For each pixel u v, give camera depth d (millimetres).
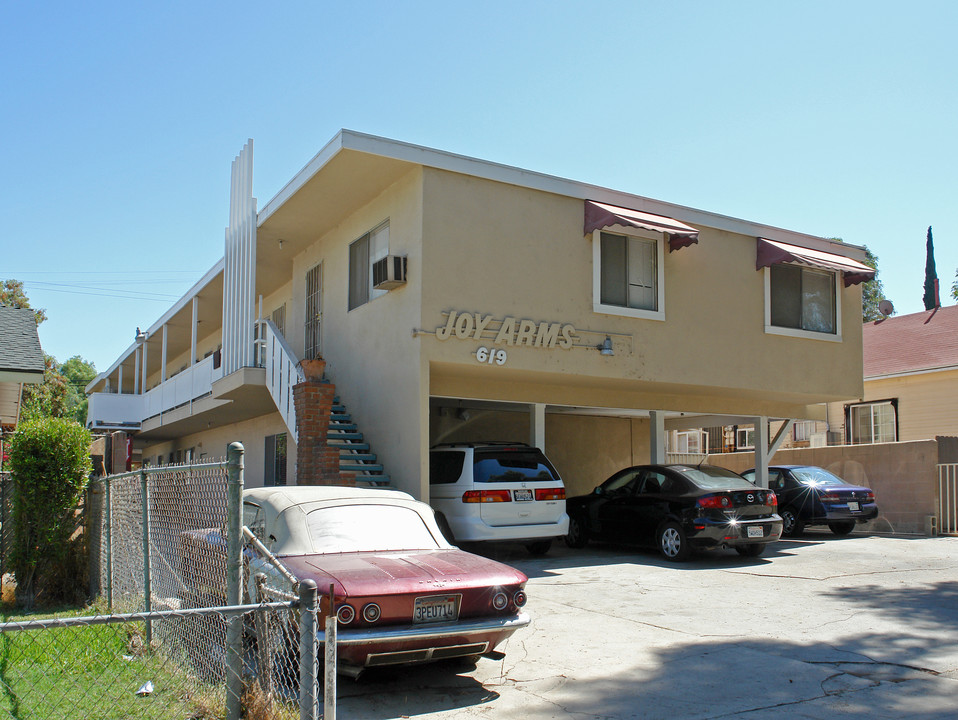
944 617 8305
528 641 7398
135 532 7656
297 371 12781
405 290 12203
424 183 11945
